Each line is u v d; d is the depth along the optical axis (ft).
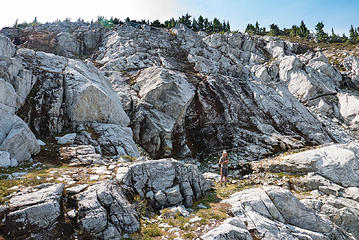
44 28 224.53
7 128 40.68
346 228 40.40
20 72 56.29
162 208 32.27
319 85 147.13
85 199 25.90
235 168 68.95
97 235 22.71
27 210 22.17
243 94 103.30
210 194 41.01
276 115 96.22
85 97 62.34
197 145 85.20
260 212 32.63
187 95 90.58
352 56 213.05
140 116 79.25
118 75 104.17
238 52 223.92
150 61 131.03
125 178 32.94
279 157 69.62
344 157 54.85
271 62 191.93
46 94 59.88
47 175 32.89
